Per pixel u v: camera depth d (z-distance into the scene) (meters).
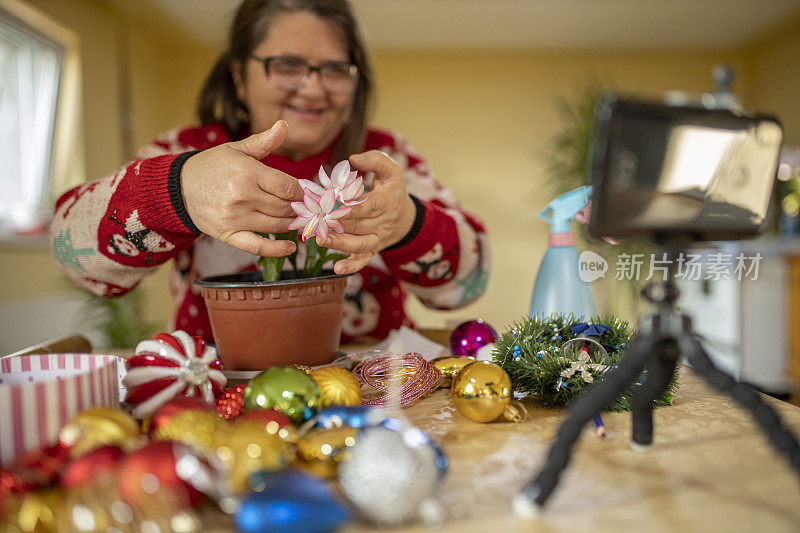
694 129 0.30
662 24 3.60
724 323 2.66
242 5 0.95
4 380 0.42
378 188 0.59
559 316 0.55
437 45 3.96
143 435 0.37
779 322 2.54
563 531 0.27
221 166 0.51
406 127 4.12
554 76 4.14
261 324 0.54
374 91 1.05
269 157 0.98
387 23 3.54
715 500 0.29
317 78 0.90
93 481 0.27
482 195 4.16
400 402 0.47
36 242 2.26
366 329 1.01
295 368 0.44
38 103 2.57
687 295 2.90
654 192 0.30
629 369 0.31
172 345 0.44
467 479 0.33
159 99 3.74
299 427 0.39
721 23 3.60
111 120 3.05
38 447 0.33
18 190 2.49
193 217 0.56
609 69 4.15
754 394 0.30
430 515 0.28
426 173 1.09
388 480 0.27
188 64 3.92
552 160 3.67
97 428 0.31
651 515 0.28
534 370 0.47
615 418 0.44
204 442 0.31
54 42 2.55
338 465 0.32
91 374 0.36
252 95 0.95
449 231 0.79
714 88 4.03
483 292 0.92
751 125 0.31
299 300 0.54
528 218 4.16
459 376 0.44
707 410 0.46
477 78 4.13
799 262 2.44
